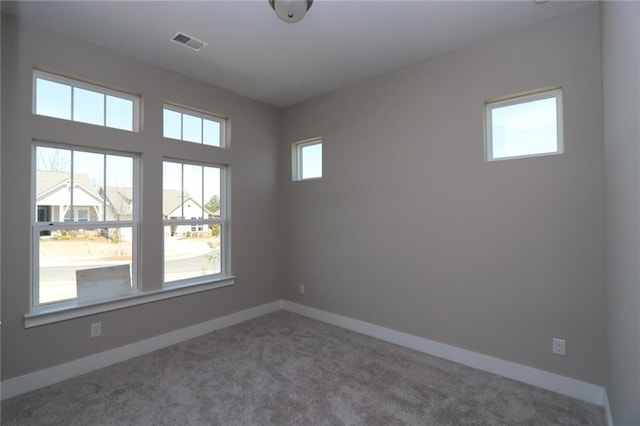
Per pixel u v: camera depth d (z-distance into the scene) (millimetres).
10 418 1965
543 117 2402
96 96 2719
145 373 2531
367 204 3375
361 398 2184
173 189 3270
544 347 2312
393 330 3152
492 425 1907
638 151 1101
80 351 2531
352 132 3506
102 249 2754
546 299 2309
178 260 3299
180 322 3199
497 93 2531
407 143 3061
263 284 4070
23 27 2293
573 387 2188
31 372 2295
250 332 3428
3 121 2199
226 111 3641
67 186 2562
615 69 1535
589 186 2141
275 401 2150
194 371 2559
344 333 3398
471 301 2660
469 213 2674
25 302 2285
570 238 2213
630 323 1300
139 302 2879
